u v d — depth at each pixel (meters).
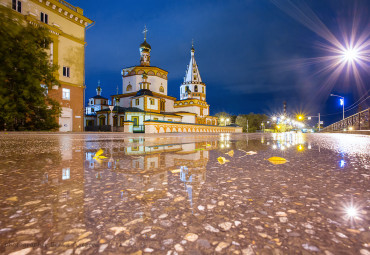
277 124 80.69
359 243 0.79
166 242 0.82
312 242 0.81
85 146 5.35
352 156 3.41
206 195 1.39
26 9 19.70
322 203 1.23
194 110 51.22
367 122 16.84
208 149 4.67
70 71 23.69
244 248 0.77
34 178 1.84
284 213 1.09
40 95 15.80
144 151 4.17
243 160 2.98
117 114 36.09
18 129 16.17
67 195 1.37
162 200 1.29
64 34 22.89
